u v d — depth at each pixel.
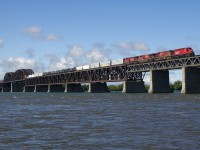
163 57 147.88
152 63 154.62
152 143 24.23
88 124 35.88
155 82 155.38
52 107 67.00
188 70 135.38
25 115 48.41
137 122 36.72
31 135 28.56
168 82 157.62
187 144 23.70
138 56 166.88
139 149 22.38
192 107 59.59
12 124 36.75
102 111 53.84
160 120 38.31
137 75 177.50
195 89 136.50
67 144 24.39
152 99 94.81
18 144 24.50
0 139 26.59
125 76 175.88
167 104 69.88
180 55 139.38
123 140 25.55
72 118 42.91
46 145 24.08
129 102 81.75
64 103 82.62
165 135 27.47
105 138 26.61
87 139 26.30
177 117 41.53
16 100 106.81
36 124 36.59
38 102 90.12
